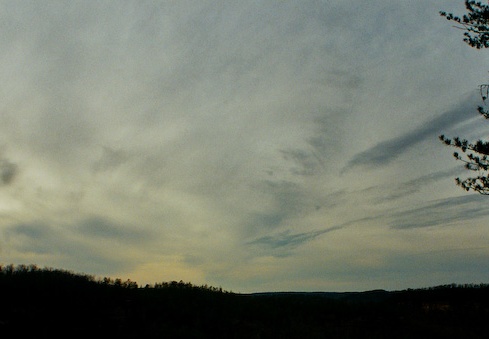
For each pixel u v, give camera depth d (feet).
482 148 60.03
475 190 61.82
